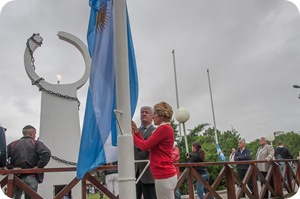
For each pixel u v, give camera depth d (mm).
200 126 12938
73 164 6988
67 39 7492
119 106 2805
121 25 2885
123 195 2682
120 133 2766
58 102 7230
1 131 4574
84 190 4387
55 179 6789
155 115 3463
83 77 7496
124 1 2930
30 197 4570
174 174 3350
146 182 4141
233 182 6234
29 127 4918
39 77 7156
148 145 3270
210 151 12531
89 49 3391
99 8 3281
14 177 4117
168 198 3297
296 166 9328
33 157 4652
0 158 4492
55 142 7012
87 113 3164
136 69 3209
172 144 3404
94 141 3145
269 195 7754
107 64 3148
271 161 7699
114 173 6543
